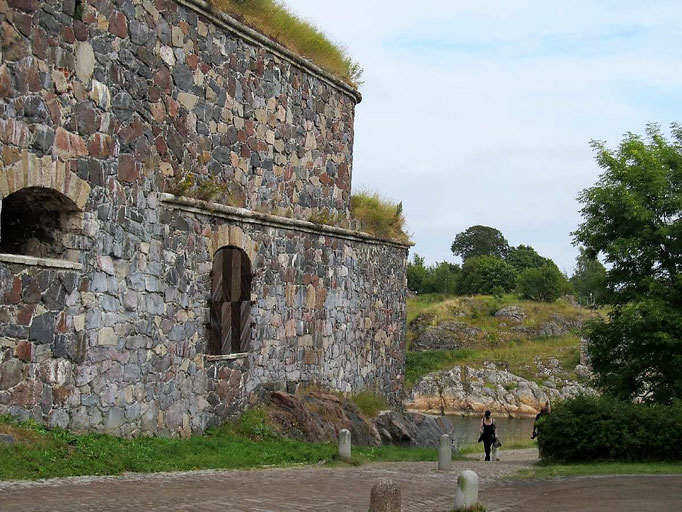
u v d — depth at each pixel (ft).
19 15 38.86
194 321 54.54
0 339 37.65
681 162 82.74
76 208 43.14
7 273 38.09
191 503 30.99
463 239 411.95
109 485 33.68
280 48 66.69
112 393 45.85
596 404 61.77
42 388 40.34
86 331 43.73
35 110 39.93
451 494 41.83
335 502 34.86
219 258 57.98
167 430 51.24
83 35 43.65
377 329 86.69
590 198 84.17
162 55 51.80
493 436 77.56
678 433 57.06
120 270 46.78
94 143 44.55
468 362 215.72
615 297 82.94
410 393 199.72
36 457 35.63
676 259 81.15
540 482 47.65
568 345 227.61
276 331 65.62
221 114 59.11
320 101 74.74
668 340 74.18
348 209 81.30
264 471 46.19
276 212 66.28
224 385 57.88
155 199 50.31
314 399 68.64
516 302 258.98
